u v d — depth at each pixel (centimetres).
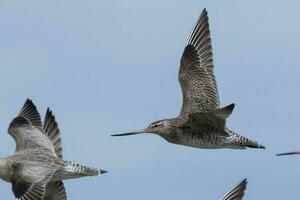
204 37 3616
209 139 3422
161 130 3497
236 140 3400
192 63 3600
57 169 3027
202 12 3641
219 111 3209
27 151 3117
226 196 2916
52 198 3120
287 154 3253
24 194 2900
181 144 3497
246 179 2927
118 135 3522
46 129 3212
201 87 3556
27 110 3256
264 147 3406
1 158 3059
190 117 3422
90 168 3081
